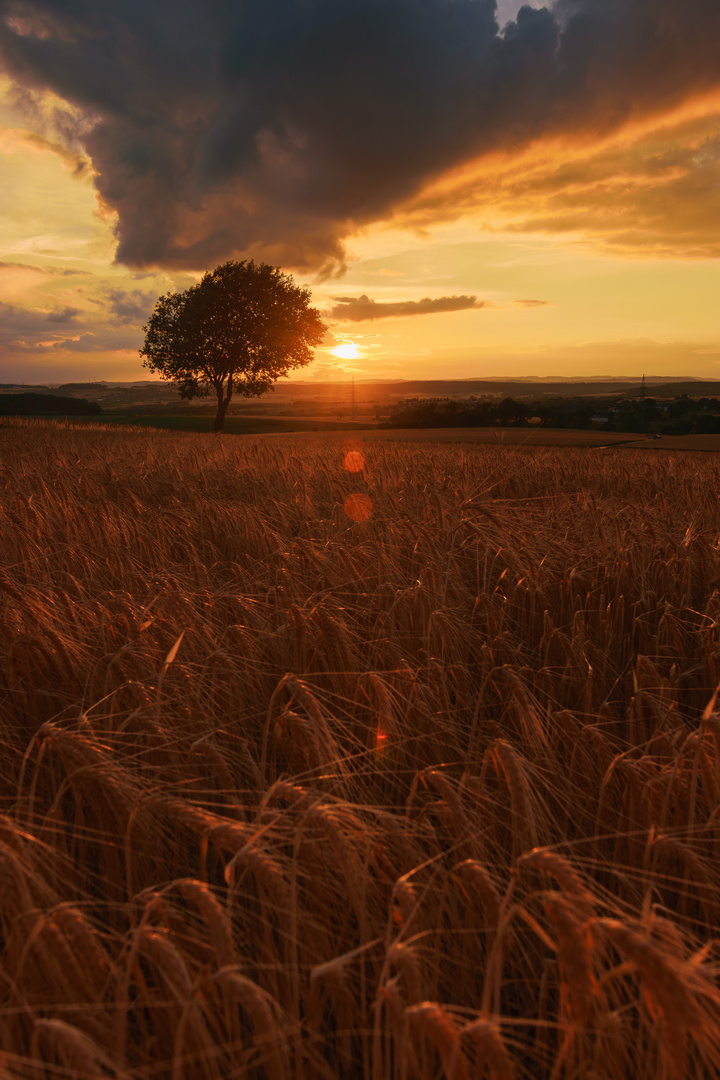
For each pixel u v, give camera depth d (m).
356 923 1.88
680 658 3.39
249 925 1.96
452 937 1.89
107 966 1.54
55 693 2.95
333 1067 1.72
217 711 3.05
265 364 59.78
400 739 2.57
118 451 15.91
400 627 3.76
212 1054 1.36
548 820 2.30
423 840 2.12
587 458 12.84
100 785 2.01
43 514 6.65
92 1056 1.18
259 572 4.81
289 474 10.13
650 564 4.57
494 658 3.37
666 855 2.02
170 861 2.22
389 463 11.63
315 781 2.22
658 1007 1.15
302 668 3.26
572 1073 1.37
